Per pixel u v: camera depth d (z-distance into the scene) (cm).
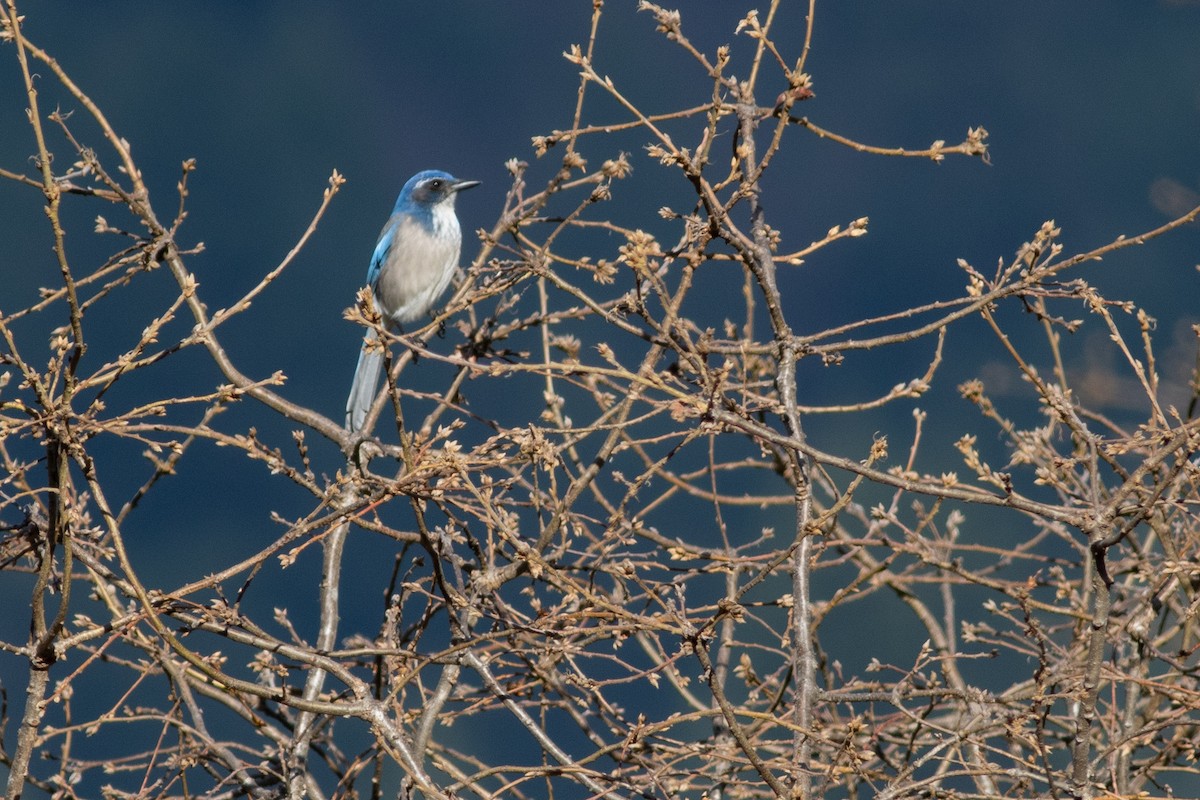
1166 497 967
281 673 877
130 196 967
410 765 852
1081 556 1147
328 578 1111
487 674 962
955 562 1045
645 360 1005
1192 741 1008
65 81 984
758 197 1023
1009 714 890
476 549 1011
